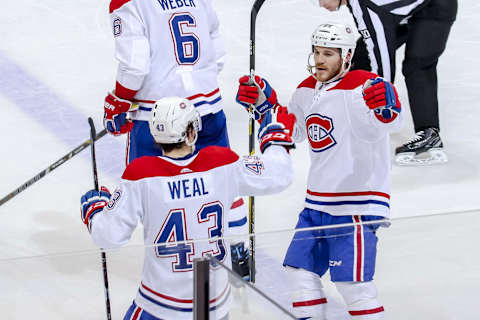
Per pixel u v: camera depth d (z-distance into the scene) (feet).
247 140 60.13
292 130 34.37
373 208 37.04
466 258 30.58
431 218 30.32
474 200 51.60
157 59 42.52
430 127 57.52
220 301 26.61
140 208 30.68
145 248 28.43
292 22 82.84
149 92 42.91
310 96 38.29
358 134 36.47
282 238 29.43
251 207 43.16
